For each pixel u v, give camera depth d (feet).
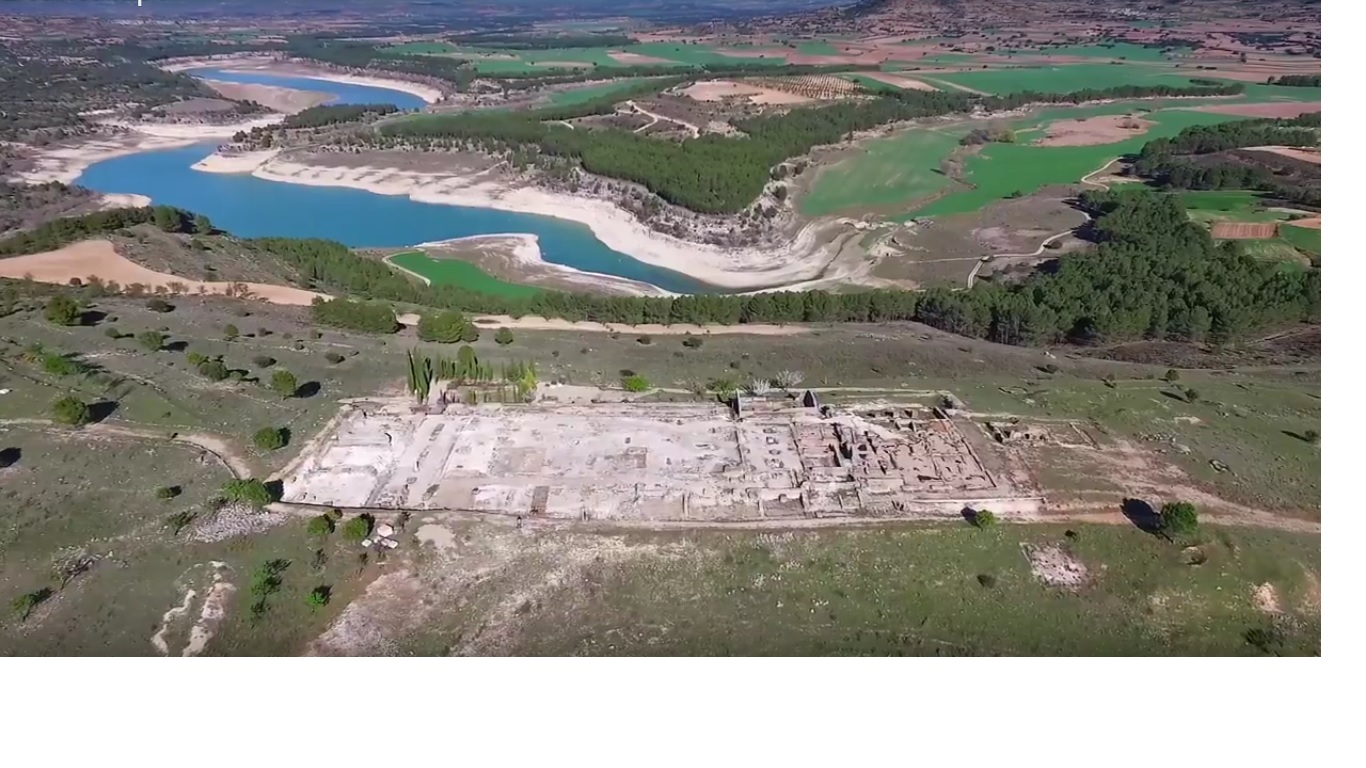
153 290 385.29
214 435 254.27
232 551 209.15
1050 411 275.59
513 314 390.63
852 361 317.42
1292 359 343.46
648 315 378.73
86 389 271.28
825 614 197.26
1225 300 364.99
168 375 285.02
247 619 192.65
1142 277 392.06
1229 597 204.23
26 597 192.85
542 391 287.89
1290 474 241.35
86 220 458.09
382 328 342.44
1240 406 283.59
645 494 231.30
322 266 440.04
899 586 204.03
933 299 383.65
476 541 213.87
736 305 383.65
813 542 214.48
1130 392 291.99
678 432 261.44
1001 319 363.56
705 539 215.31
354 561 207.72
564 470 241.96
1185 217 517.55
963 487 233.35
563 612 197.06
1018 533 217.56
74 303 322.14
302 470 240.12
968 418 268.82
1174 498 231.09
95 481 229.45
